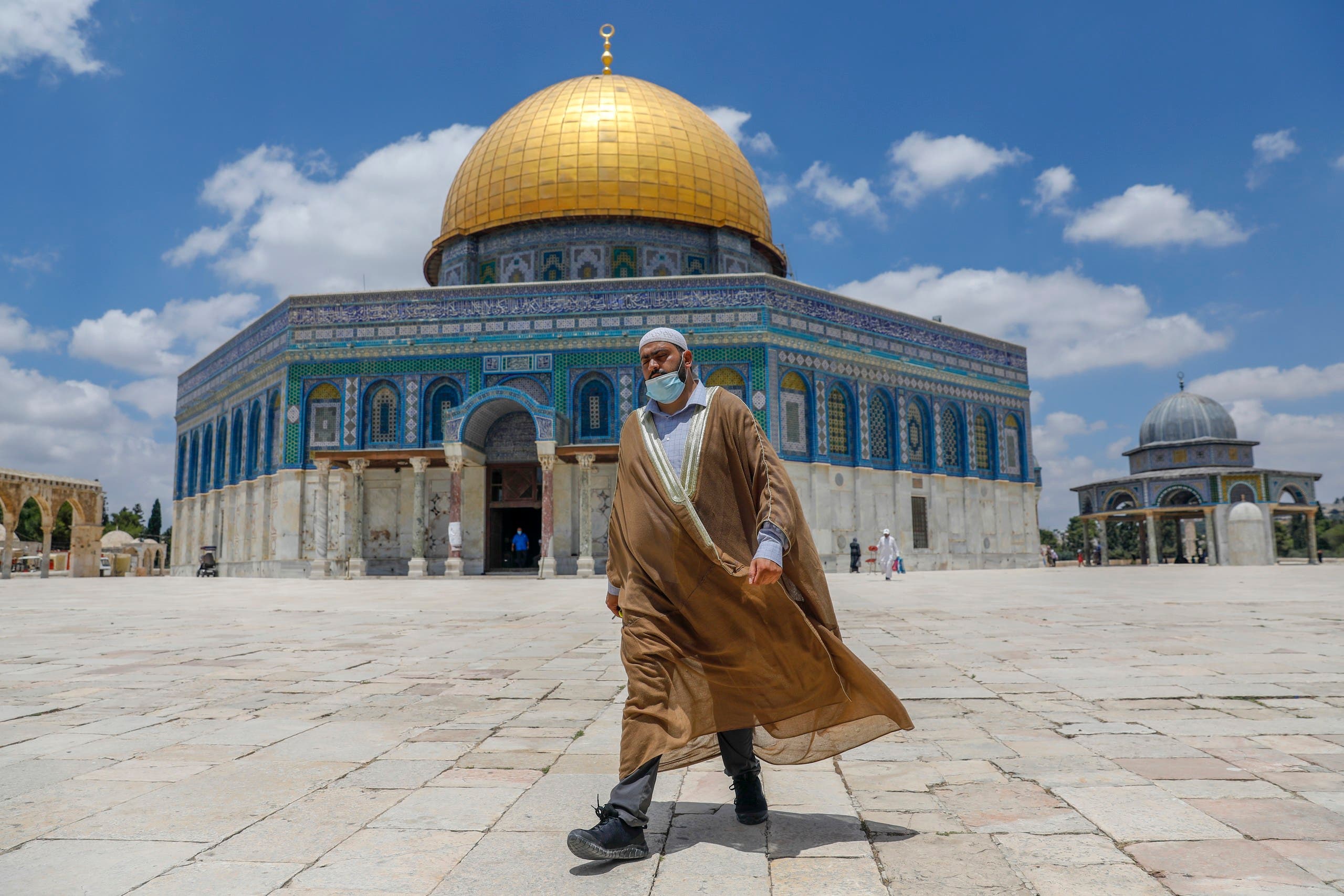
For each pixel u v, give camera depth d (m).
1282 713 4.56
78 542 34.53
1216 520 42.31
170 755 3.86
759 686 2.88
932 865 2.49
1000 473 32.38
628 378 25.98
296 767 3.65
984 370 32.38
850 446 27.98
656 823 2.95
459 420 24.48
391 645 8.04
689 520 2.90
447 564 24.28
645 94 31.06
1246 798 3.07
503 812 3.02
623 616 3.12
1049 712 4.65
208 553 29.92
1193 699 4.96
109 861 2.54
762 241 31.77
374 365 26.58
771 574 2.79
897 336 29.58
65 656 7.32
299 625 10.21
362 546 26.02
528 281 29.73
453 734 4.28
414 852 2.62
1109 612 10.96
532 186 29.42
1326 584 18.14
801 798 3.20
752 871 2.47
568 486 25.83
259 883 2.37
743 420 3.08
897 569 26.72
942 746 3.94
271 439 27.47
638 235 29.56
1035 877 2.38
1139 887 2.29
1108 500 46.25
